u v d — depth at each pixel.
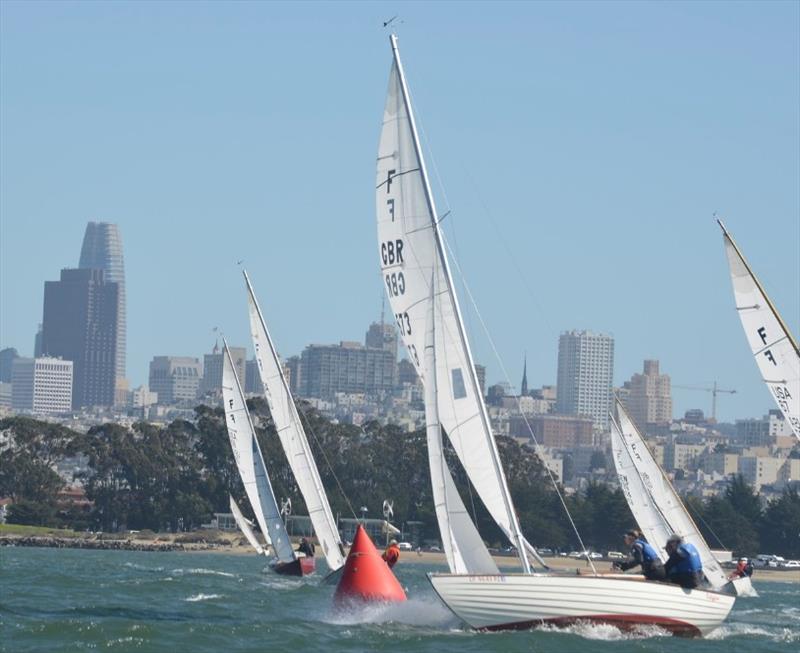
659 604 108.94
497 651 99.06
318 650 100.31
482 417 112.25
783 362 134.88
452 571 112.31
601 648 101.81
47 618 119.62
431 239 114.12
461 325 112.88
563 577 106.62
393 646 101.75
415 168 114.69
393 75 114.81
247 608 139.38
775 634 126.62
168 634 106.44
